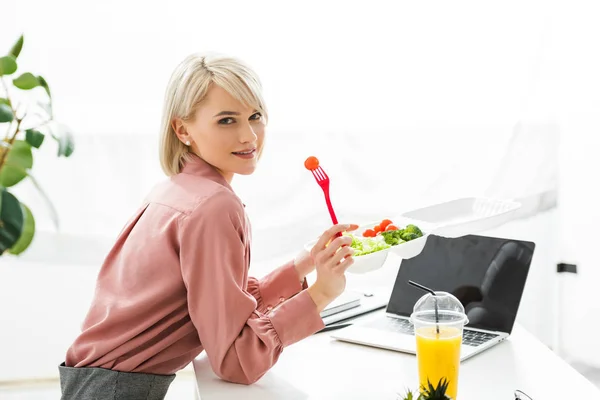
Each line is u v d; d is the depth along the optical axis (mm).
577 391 1272
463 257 1666
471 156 2518
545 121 2531
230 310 1366
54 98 2250
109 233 2326
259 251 2449
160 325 1437
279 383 1363
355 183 2473
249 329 1364
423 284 1682
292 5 2352
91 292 2346
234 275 1383
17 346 2334
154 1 2275
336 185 2461
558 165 2557
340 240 1368
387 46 2420
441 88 2471
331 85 2408
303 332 1387
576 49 2500
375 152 2465
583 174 2549
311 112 2412
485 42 2475
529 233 2590
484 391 1279
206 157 1482
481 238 1668
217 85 1436
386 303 1779
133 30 2271
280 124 2404
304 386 1344
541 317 2645
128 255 1466
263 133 1518
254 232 2438
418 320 1260
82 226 2311
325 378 1375
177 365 1479
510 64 2494
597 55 2500
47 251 2305
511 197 2555
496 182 2535
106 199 2314
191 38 2311
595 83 2512
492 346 1504
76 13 2238
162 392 1466
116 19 2260
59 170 2275
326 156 2441
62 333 2350
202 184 1447
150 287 1429
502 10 2467
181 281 1421
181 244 1393
